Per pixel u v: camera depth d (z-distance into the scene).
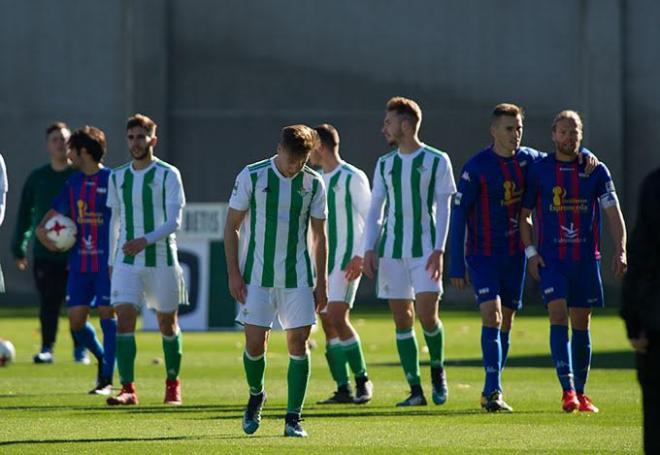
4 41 100.56
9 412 30.58
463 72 99.88
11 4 100.56
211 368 45.12
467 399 34.19
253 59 100.88
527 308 89.50
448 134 100.06
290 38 100.88
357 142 100.62
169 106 100.88
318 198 25.25
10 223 100.69
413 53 100.12
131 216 32.81
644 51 99.06
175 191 32.81
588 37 99.06
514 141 30.69
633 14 99.12
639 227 17.52
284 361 48.25
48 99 100.81
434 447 24.09
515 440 25.19
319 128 34.28
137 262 32.59
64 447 23.86
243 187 24.91
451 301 95.94
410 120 32.38
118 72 100.88
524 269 31.67
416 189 32.38
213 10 100.81
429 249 32.47
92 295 36.06
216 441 24.84
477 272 31.16
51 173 45.75
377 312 86.19
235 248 25.19
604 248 97.31
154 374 42.66
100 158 36.06
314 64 100.81
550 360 47.69
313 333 63.56
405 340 32.88
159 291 32.75
